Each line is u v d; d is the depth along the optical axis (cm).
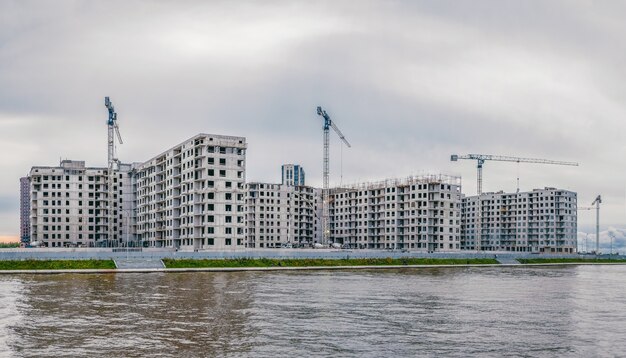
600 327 4741
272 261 13788
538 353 3700
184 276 10331
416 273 12244
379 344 3909
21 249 14062
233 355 3516
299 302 6181
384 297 6838
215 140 15662
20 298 6397
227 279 9594
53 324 4594
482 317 5241
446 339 4122
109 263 11925
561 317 5312
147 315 5109
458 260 17162
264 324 4666
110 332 4247
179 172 17362
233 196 15825
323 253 15038
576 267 17200
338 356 3525
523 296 7225
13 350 3625
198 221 15900
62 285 8100
